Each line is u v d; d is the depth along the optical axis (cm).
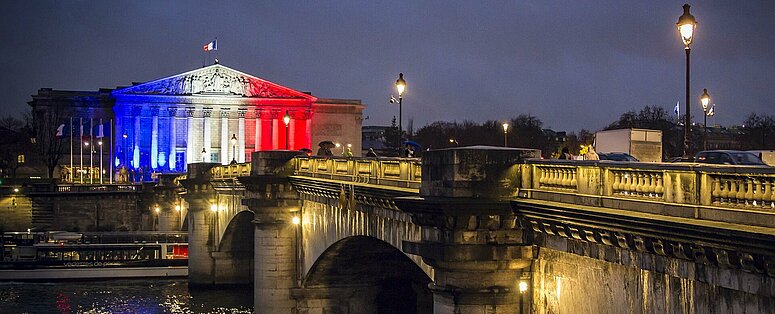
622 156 8912
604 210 3750
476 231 4725
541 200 4456
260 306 9944
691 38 5362
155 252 17900
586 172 4094
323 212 8862
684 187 3406
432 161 4931
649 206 3584
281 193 9869
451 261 4719
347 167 8000
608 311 3988
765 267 2978
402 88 9031
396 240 6519
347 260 9206
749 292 3094
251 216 13662
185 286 16112
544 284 4644
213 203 15450
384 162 6962
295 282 9944
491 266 4706
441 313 4906
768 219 3002
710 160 7831
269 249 9925
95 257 17675
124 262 17212
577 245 4209
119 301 14550
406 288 9712
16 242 19175
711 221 3216
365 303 9738
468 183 4675
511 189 4709
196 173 15462
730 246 3050
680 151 17375
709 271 3281
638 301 3741
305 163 9544
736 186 3173
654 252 3550
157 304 14188
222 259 15475
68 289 15950
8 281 16925
